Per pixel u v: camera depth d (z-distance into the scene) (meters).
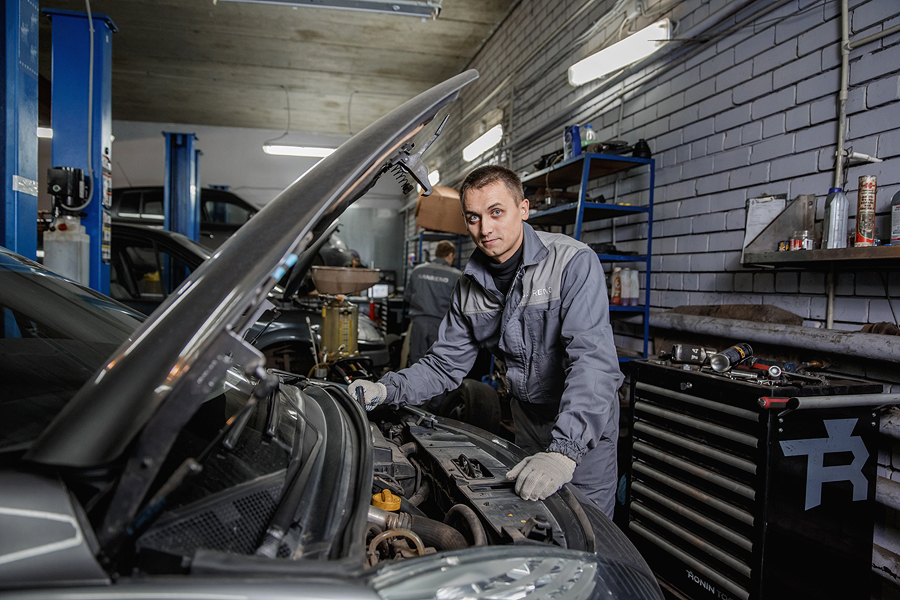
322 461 0.87
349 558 0.61
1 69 2.09
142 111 9.38
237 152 10.45
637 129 3.09
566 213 3.13
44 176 8.81
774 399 1.43
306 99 8.49
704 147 2.56
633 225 3.10
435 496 1.18
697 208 2.60
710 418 1.67
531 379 1.61
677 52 2.72
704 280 2.55
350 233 11.18
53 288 1.14
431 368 1.66
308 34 6.05
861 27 1.82
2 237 2.12
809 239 1.86
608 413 1.23
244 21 5.77
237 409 0.94
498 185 1.38
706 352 1.87
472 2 5.11
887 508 1.72
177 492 0.65
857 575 1.60
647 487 1.92
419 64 6.85
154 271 3.78
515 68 4.96
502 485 1.06
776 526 1.47
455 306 1.71
